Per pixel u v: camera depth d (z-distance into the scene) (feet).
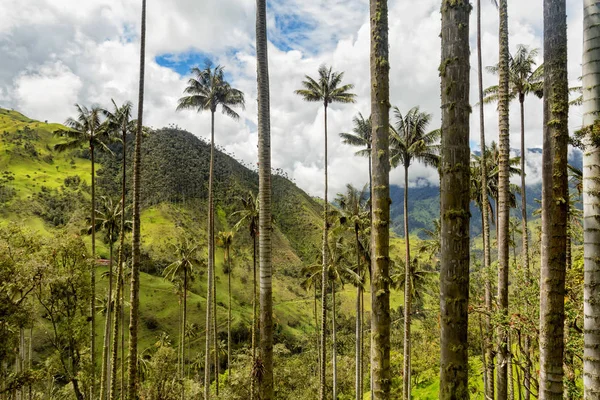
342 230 94.22
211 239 84.43
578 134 14.82
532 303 32.94
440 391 13.48
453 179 13.62
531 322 30.12
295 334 295.89
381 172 19.15
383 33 19.43
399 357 138.72
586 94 14.48
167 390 106.52
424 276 107.14
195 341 244.63
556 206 16.24
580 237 36.32
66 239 79.00
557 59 16.03
